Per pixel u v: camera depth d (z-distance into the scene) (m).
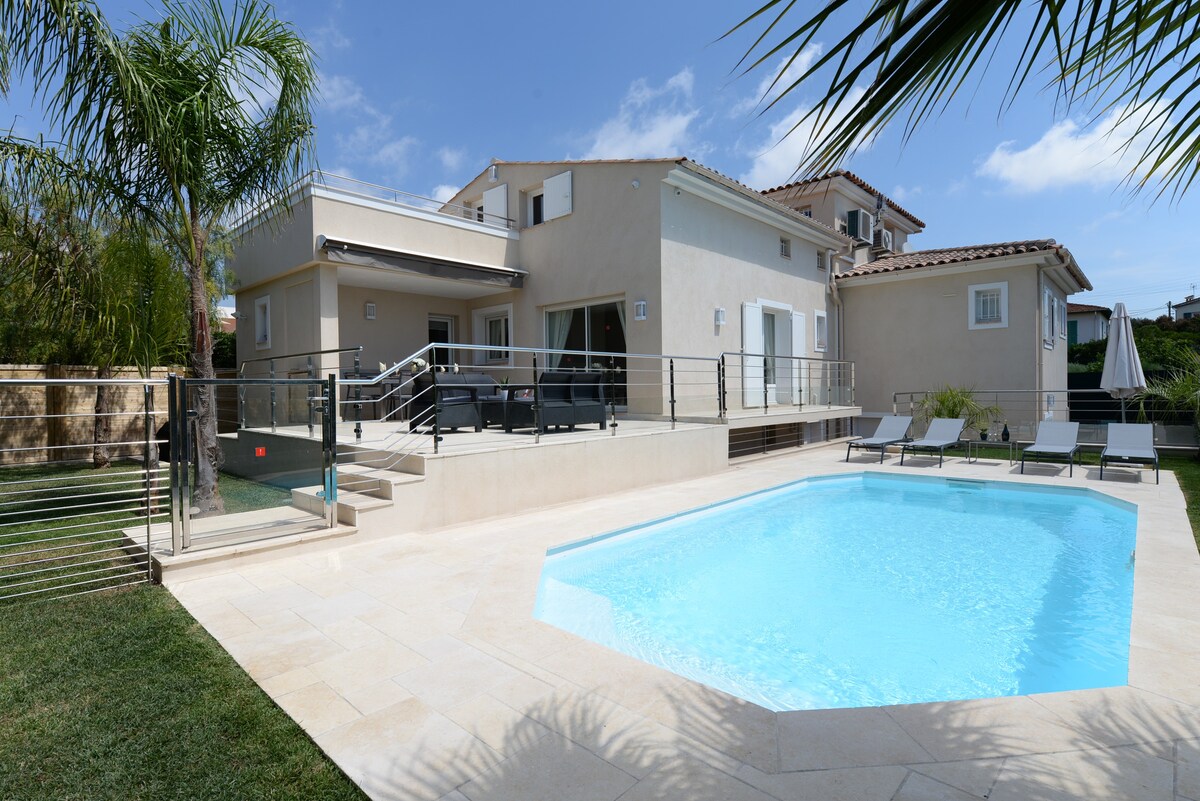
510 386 10.16
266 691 3.13
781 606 5.09
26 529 6.63
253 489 8.59
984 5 0.94
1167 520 6.62
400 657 3.53
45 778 2.45
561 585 5.64
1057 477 9.64
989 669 3.96
